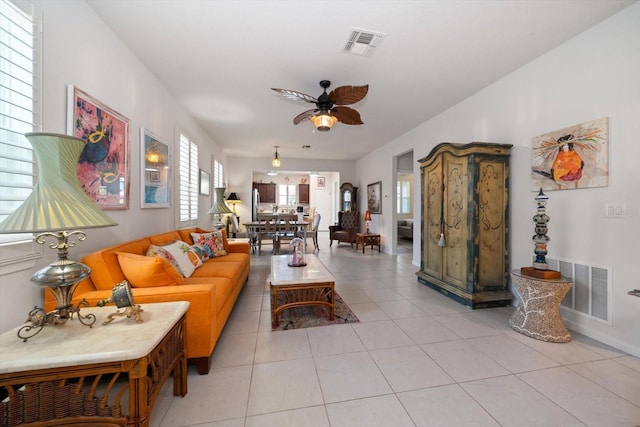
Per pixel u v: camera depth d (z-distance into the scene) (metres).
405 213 9.55
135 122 2.61
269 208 11.05
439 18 2.09
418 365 1.88
